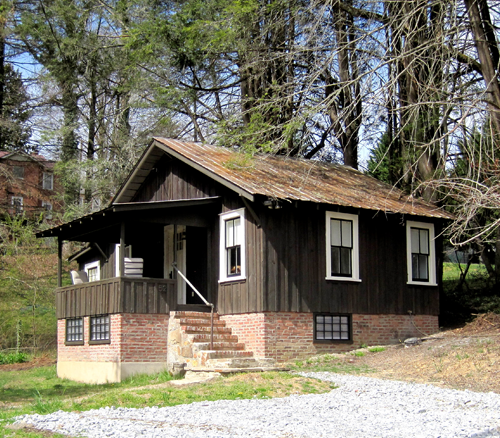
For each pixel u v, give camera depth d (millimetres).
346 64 23969
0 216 38438
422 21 19656
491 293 24250
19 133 38312
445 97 20094
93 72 33656
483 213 20141
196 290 18406
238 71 28031
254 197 16672
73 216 34844
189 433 9352
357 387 13453
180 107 30297
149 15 28078
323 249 18500
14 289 32406
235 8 21859
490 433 9422
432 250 21000
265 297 17172
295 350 17578
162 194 22297
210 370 15359
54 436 9141
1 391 17719
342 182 21453
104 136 36688
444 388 13328
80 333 20141
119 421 10375
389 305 19656
